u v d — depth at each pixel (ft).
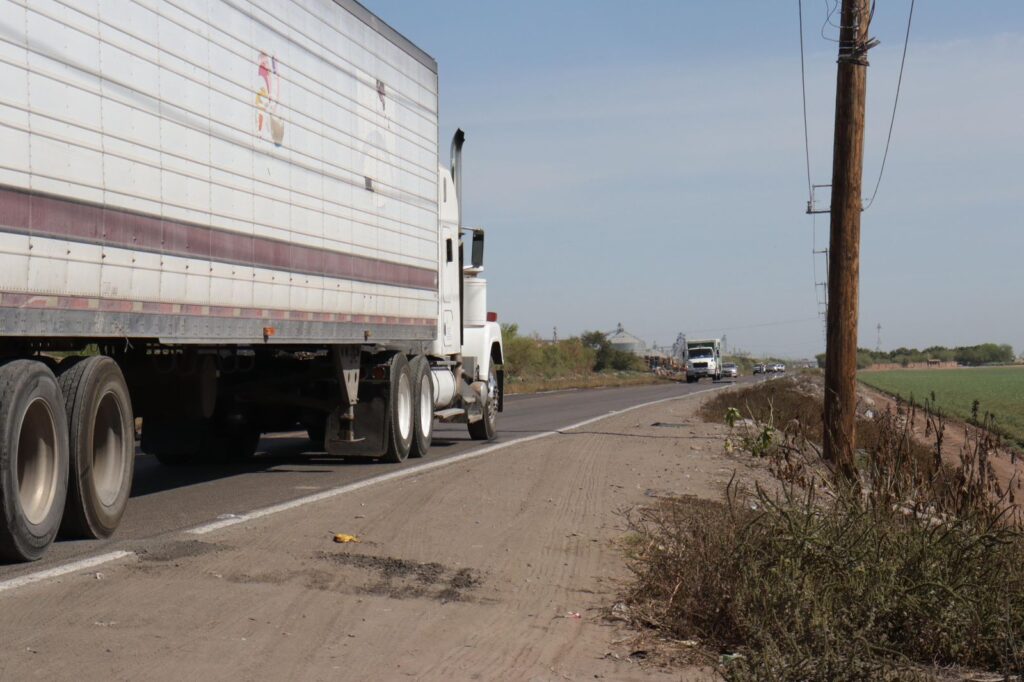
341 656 18.37
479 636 20.13
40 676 16.34
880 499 27.22
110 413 27.61
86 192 25.80
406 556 26.25
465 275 64.03
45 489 24.53
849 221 51.65
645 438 64.18
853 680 17.33
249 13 34.86
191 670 17.11
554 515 33.42
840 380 51.11
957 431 92.68
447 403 57.82
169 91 29.84
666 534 26.37
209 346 36.91
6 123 22.80
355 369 46.44
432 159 53.67
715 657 19.29
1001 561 22.09
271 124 36.42
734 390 152.25
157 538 27.02
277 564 24.49
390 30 47.88
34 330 23.82
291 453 53.47
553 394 168.86
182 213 30.53
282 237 37.27
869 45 51.52
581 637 20.47
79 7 25.58
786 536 22.02
